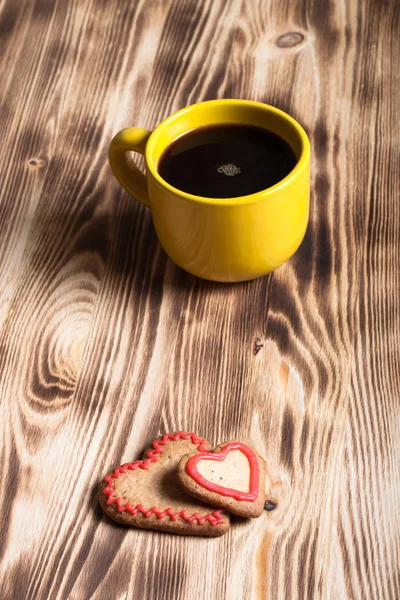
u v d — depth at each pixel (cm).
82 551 68
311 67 88
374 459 70
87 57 90
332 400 72
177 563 67
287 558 67
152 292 77
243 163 74
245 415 72
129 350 75
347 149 83
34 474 71
